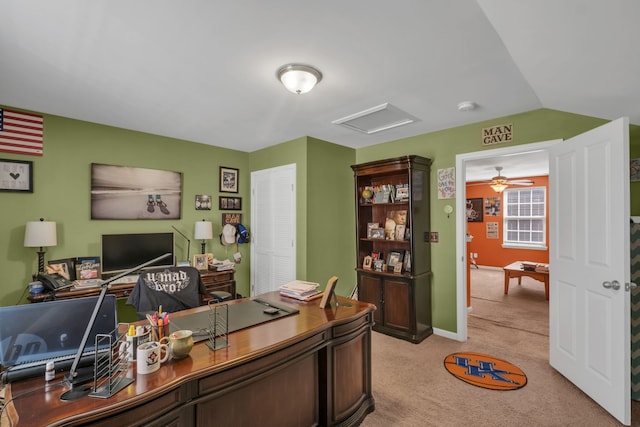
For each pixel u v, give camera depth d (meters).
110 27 1.67
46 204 3.05
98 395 1.05
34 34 1.72
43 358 1.20
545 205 7.15
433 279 3.67
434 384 2.52
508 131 3.10
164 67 2.12
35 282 2.80
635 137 2.53
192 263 3.97
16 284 2.88
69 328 1.26
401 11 1.53
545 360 2.94
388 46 1.85
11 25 1.64
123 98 2.67
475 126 3.34
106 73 2.21
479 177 7.27
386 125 3.43
